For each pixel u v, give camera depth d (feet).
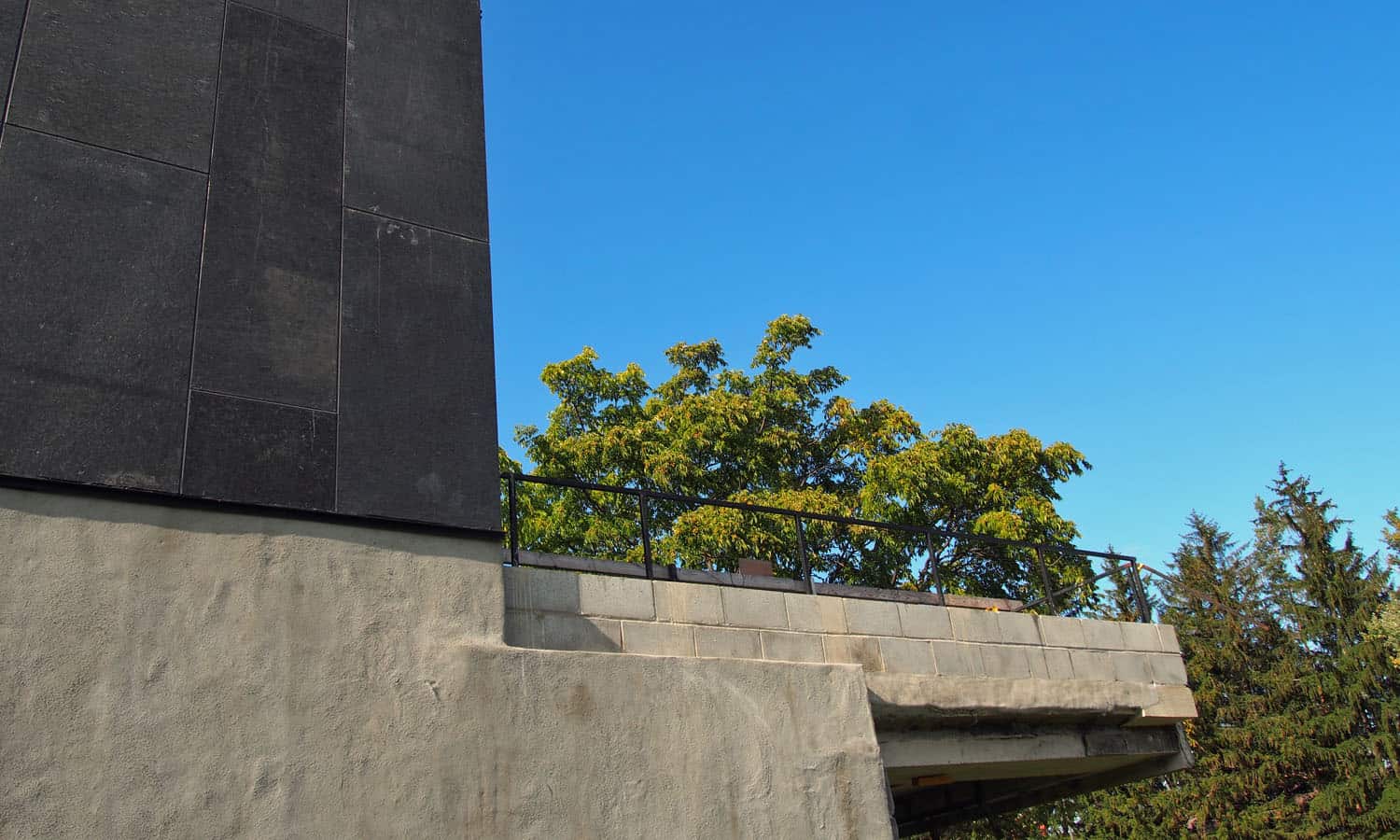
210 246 19.65
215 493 17.70
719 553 59.16
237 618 16.99
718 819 19.77
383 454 19.83
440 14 25.82
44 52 19.34
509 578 20.65
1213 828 89.61
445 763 17.54
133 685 15.74
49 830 14.33
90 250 18.25
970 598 31.40
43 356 17.06
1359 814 83.10
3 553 15.56
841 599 25.73
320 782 16.44
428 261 22.41
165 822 15.12
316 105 22.47
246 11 22.49
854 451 67.97
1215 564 102.01
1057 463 67.05
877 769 22.35
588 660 19.76
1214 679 92.68
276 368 19.35
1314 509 99.55
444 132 24.26
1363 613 92.43
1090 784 33.55
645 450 66.18
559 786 18.35
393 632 18.28
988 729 27.55
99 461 16.88
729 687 21.18
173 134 20.18
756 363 74.33
